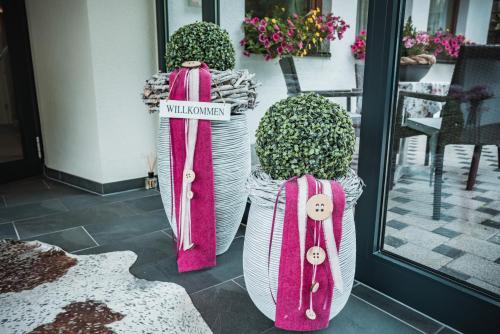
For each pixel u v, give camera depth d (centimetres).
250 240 117
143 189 289
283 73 238
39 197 270
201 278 160
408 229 180
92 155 274
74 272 163
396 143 173
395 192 197
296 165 104
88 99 262
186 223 155
